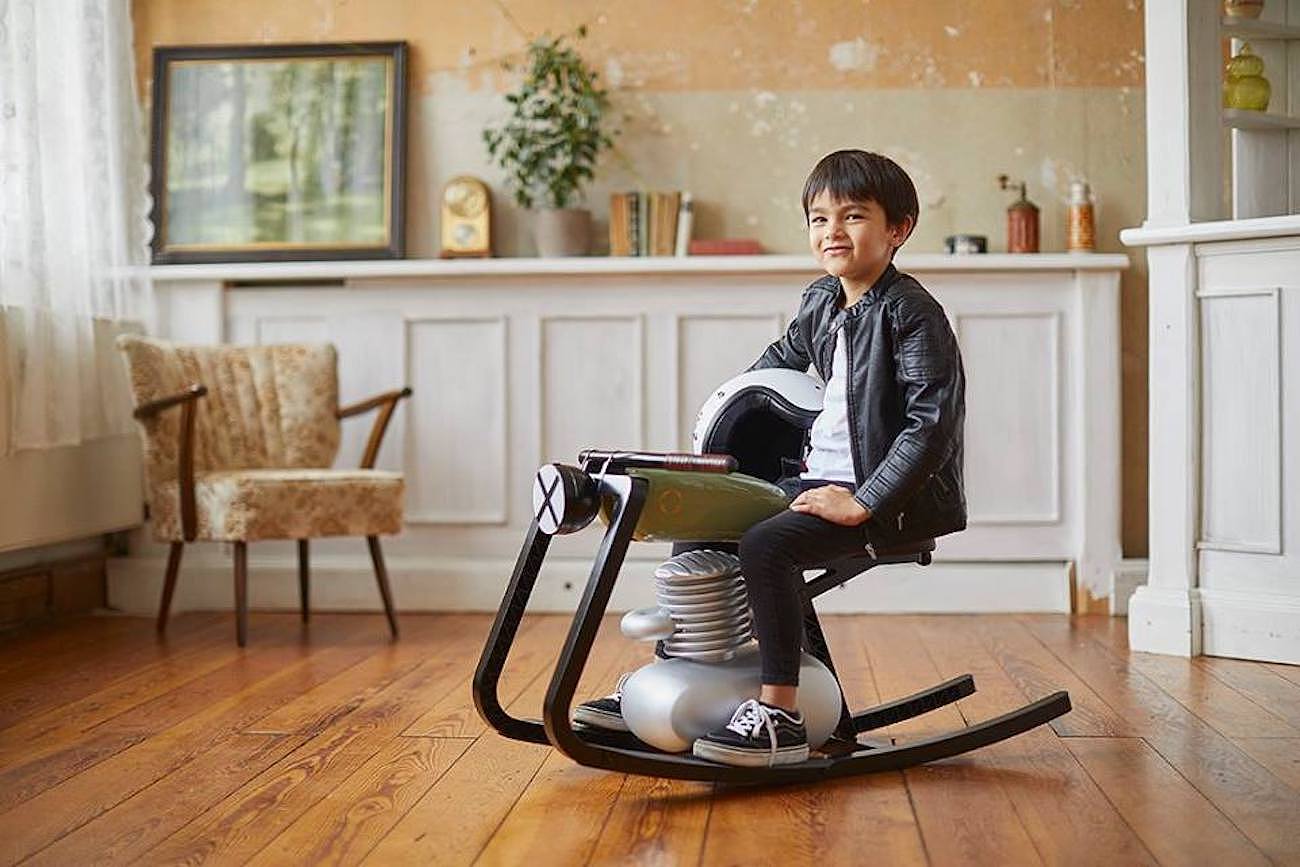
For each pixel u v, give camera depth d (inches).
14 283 147.6
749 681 88.3
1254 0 148.8
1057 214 179.5
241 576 147.9
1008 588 172.2
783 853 75.2
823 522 86.5
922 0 179.8
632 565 173.8
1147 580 167.0
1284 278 134.5
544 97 180.1
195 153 180.5
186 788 90.0
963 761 95.4
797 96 180.2
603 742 93.1
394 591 175.3
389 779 91.7
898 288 90.3
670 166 181.0
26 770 95.3
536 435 175.6
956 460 91.4
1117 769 92.6
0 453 145.5
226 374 163.6
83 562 173.3
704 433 96.1
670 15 180.5
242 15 182.1
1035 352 172.6
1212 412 139.1
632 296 174.6
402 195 179.2
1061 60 179.2
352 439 177.0
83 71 160.7
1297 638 133.2
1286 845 75.7
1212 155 141.6
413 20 181.8
